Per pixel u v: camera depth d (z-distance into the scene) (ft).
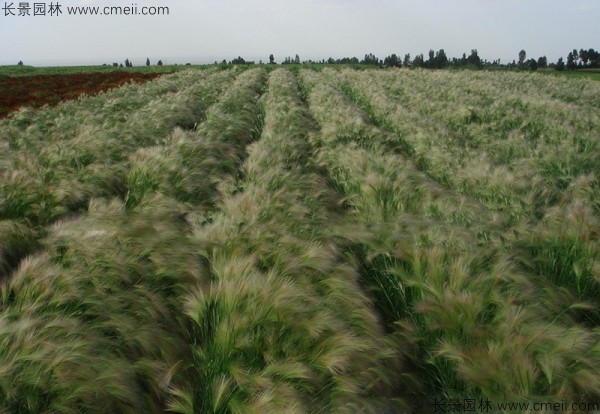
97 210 16.84
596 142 30.37
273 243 14.24
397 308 14.29
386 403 10.34
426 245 14.30
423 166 32.04
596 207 19.26
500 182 21.12
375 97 59.98
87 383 8.66
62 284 11.14
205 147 29.01
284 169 25.84
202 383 10.41
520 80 107.86
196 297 12.12
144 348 10.95
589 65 253.85
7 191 18.83
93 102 58.13
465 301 11.19
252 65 191.21
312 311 11.02
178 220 19.02
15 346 8.78
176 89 80.59
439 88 76.79
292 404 8.87
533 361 9.74
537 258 14.89
